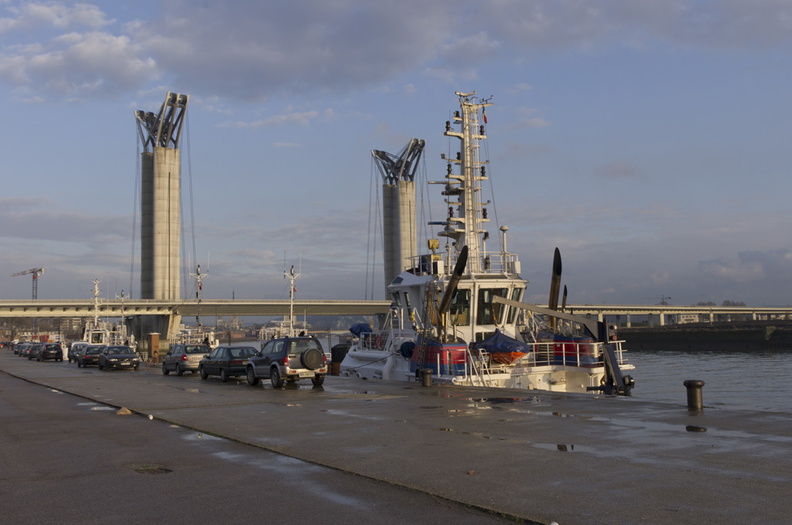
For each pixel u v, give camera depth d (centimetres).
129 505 745
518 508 693
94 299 9938
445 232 3058
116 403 1916
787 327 9594
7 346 15688
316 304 12412
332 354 3850
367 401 1844
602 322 2412
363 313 13088
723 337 9881
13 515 709
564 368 2438
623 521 641
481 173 3091
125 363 4284
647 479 805
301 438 1193
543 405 1634
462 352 2398
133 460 1014
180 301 11119
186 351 3603
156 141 11312
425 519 671
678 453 963
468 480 827
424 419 1421
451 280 2391
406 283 2916
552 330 2703
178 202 11488
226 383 2830
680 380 5034
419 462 949
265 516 692
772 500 702
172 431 1330
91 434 1296
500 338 2416
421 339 2580
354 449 1069
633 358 8162
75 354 6031
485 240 3039
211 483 848
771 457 923
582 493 747
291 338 2508
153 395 2197
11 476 904
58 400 2102
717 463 890
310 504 737
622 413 1431
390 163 13375
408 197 13200
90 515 707
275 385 2473
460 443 1098
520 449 1026
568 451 998
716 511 665
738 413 1389
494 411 1531
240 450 1093
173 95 11338
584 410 1505
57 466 973
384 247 13362
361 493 783
